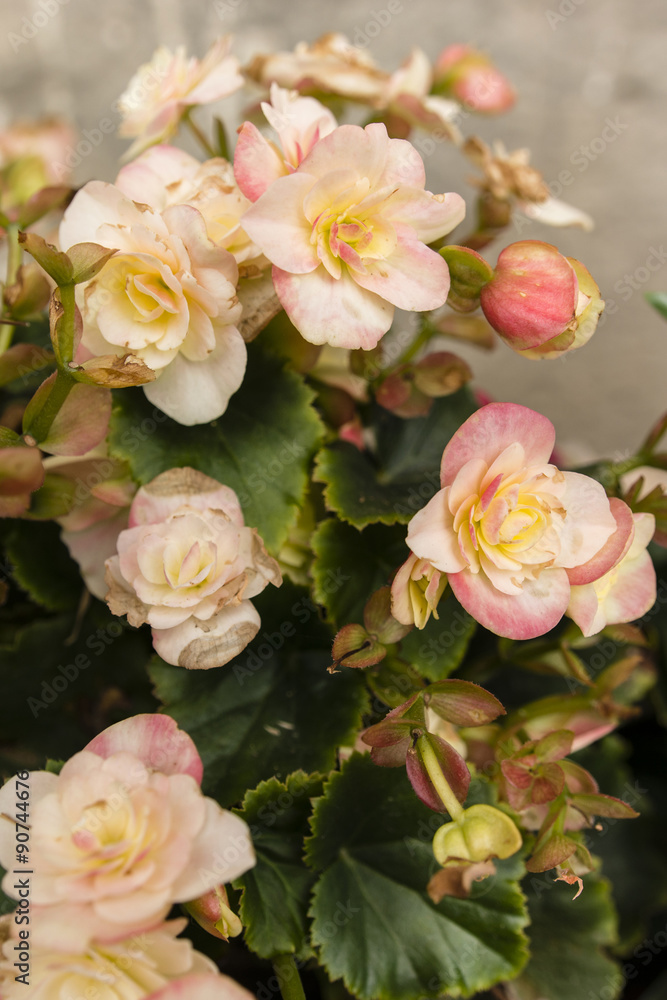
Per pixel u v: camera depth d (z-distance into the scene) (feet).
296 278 1.13
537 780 1.16
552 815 1.17
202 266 1.13
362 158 1.11
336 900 1.22
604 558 1.15
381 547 1.30
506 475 1.13
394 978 1.20
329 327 1.13
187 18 1.90
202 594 1.13
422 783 1.11
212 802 1.05
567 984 1.33
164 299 1.12
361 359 1.26
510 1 1.91
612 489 1.34
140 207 1.13
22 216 1.32
